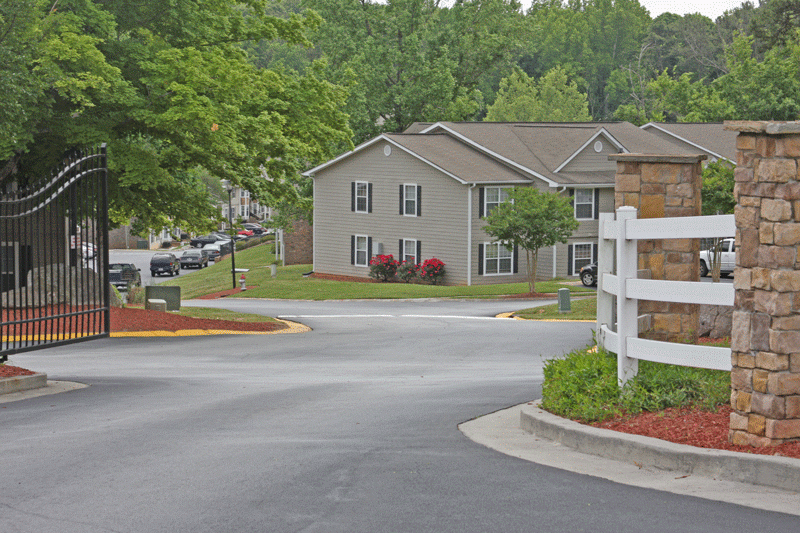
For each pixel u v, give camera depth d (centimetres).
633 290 750
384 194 4712
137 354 1759
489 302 3650
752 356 624
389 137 4597
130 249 9431
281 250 6325
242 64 2406
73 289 2408
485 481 607
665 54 12675
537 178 4412
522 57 12494
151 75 2353
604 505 548
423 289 4066
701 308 1375
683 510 536
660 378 761
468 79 6475
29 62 2067
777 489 580
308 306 3675
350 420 886
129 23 2489
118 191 2720
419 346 1966
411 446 732
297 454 705
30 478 635
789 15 7431
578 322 2650
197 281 5756
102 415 934
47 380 1252
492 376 1313
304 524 517
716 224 677
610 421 723
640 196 838
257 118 2495
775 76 6025
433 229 4500
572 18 13125
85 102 2155
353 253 4912
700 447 634
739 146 628
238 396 1094
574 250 4491
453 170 4353
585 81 12250
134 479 627
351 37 6053
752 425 624
